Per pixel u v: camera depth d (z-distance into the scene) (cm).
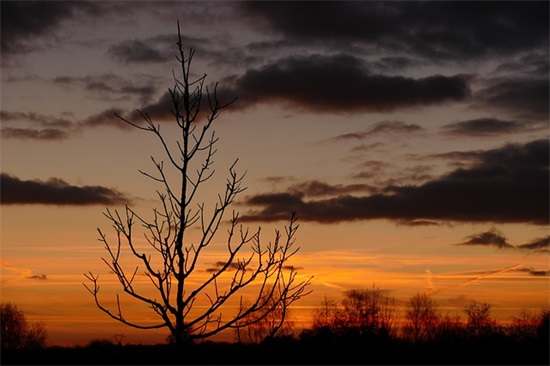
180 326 1197
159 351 1245
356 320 3556
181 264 1202
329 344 2856
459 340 3816
